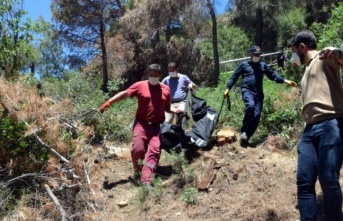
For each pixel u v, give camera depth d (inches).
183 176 225.6
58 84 329.7
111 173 245.6
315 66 146.3
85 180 217.2
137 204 211.2
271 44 996.6
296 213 187.8
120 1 1108.5
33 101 226.4
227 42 1029.8
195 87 282.8
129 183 233.1
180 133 247.0
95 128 289.0
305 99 146.3
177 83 281.4
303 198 138.2
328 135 136.9
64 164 219.8
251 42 1031.0
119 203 212.5
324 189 135.6
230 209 197.5
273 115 276.2
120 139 303.6
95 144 279.0
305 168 139.6
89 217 199.0
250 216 189.8
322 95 142.0
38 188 206.4
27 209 187.8
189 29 992.2
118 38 1038.4
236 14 1009.5
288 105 287.0
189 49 976.9
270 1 903.7
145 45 1051.3
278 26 1009.5
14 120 216.8
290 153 245.6
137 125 236.2
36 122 221.6
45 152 220.1
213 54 973.2
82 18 1115.9
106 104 237.0
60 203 200.4
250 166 228.1
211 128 256.4
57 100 307.9
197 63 970.1
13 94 221.8
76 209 203.3
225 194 209.9
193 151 254.2
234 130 294.7
